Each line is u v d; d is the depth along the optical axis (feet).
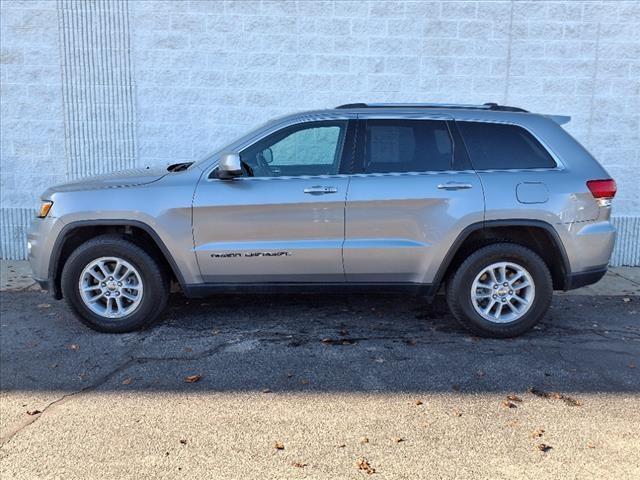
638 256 26.53
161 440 11.58
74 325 18.04
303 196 16.28
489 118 16.89
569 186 16.35
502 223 16.22
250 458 10.98
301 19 26.11
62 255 17.35
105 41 26.17
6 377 14.44
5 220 26.78
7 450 11.30
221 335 17.06
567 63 26.30
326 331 17.38
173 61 26.37
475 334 16.98
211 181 16.57
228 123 26.78
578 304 20.49
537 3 25.95
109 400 13.21
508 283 16.69
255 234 16.47
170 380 14.19
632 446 11.35
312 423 12.18
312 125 16.80
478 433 11.78
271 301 20.17
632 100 26.48
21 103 26.43
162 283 17.02
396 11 26.04
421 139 16.74
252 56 26.35
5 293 21.71
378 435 11.73
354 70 26.45
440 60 26.37
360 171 16.57
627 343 16.66
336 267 16.63
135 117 26.68
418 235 16.35
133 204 16.42
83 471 10.63
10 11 25.82
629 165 26.81
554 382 14.06
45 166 26.86
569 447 11.31
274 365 14.99
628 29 26.04
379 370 14.69
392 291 16.98
